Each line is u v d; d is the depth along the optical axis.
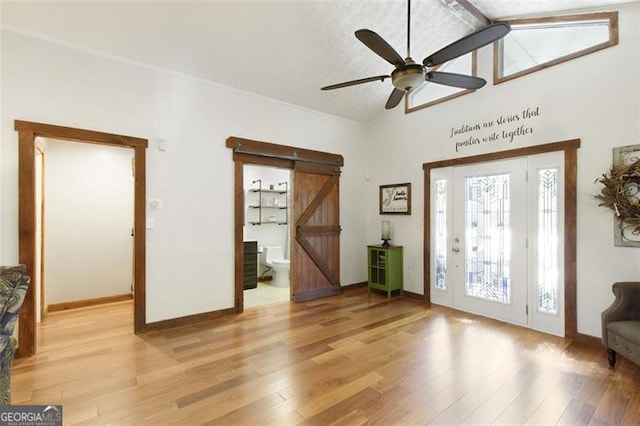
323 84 4.16
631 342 2.26
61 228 4.11
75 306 4.15
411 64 2.30
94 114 3.03
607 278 2.85
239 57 3.46
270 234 6.07
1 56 2.64
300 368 2.49
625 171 2.68
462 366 2.51
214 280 3.75
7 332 1.60
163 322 3.39
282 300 4.57
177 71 3.49
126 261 4.54
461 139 4.04
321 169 4.79
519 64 3.55
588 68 2.97
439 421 1.85
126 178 4.54
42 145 3.61
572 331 3.04
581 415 1.90
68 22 2.74
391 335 3.17
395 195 4.90
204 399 2.07
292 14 3.06
